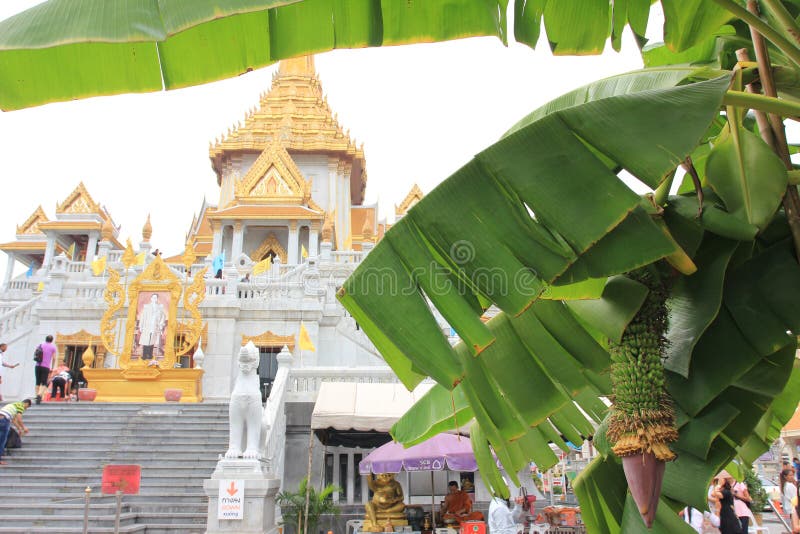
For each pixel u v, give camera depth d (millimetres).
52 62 2479
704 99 2662
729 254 3131
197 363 22125
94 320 25188
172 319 22688
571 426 4949
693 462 3271
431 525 15836
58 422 17547
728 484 11633
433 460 13430
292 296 25938
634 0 3557
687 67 3230
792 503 12562
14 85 2441
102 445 16219
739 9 2781
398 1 3082
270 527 12719
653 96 2713
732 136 3248
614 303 3037
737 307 3203
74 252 47344
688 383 3236
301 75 58812
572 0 3576
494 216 2658
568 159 2656
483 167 2701
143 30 2104
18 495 13414
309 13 2951
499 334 3990
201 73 2723
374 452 13891
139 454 15727
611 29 3662
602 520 3887
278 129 54500
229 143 53188
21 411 15805
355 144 54812
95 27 2090
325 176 53750
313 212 45250
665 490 3275
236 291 25344
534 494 19547
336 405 14734
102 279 28547
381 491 15062
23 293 33094
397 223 2691
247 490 12016
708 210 3119
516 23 3564
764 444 4391
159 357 22234
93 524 12336
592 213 2578
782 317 3102
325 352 25250
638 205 2854
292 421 17906
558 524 15242
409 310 2564
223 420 17938
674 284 3266
